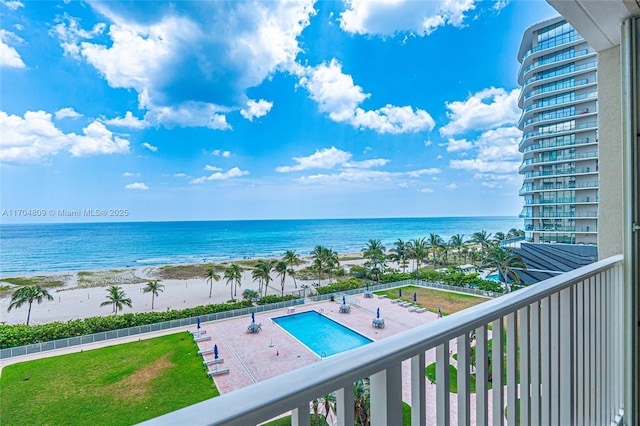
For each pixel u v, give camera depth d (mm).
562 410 1144
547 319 1054
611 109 1927
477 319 735
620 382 1609
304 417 430
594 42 1867
